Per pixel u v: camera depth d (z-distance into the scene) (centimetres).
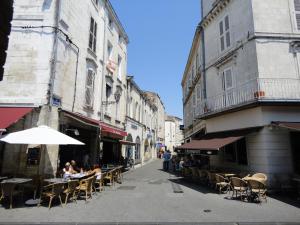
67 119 1080
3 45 199
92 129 1380
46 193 776
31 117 955
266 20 1180
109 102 1562
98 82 1488
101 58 1538
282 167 1023
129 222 613
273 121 1037
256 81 1114
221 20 1469
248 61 1197
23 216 655
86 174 997
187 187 1192
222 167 1420
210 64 1574
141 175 1742
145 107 3133
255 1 1198
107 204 817
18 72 995
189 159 1858
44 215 670
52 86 989
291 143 1050
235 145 1283
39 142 751
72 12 1170
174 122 6397
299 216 664
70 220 627
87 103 1322
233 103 1267
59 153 1034
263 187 852
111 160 1777
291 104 1039
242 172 1173
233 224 598
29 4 1045
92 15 1417
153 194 1003
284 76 1132
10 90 984
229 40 1372
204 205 804
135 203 834
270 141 1038
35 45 1015
